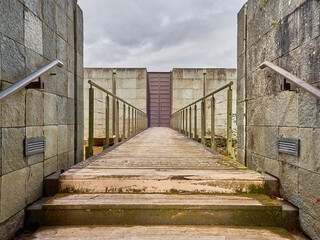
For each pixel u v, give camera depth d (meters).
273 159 2.22
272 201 1.88
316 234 1.57
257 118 2.65
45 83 2.20
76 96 3.06
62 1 2.66
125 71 13.19
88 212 1.78
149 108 15.61
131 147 4.35
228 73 13.38
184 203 1.80
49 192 2.09
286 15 2.04
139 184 2.06
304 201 1.71
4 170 1.53
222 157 3.15
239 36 3.32
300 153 1.78
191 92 13.38
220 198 1.94
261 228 1.74
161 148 4.20
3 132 1.53
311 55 1.67
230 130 3.25
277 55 2.20
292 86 1.84
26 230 1.76
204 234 1.63
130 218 1.78
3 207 1.52
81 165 2.54
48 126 2.25
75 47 3.07
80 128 3.22
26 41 1.87
